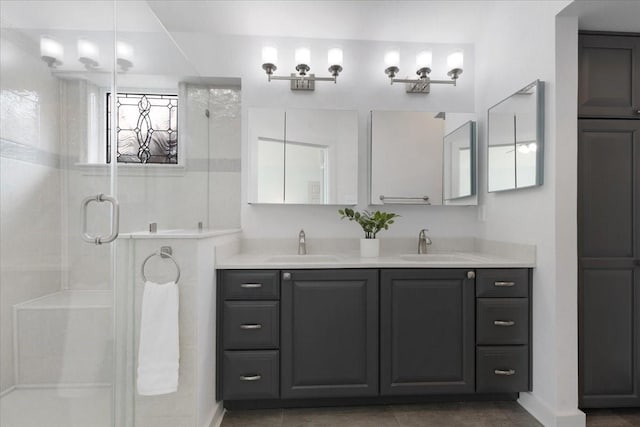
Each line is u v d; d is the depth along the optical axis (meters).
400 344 1.92
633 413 1.86
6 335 0.93
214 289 1.83
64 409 1.13
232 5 2.30
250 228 2.45
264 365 1.85
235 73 2.47
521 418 1.86
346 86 2.54
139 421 1.55
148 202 1.69
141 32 1.62
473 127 2.52
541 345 1.84
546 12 1.79
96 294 1.30
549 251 1.78
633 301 1.84
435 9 2.37
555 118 1.73
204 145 2.38
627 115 1.85
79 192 1.20
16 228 0.95
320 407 1.96
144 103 2.03
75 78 1.18
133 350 1.56
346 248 2.49
